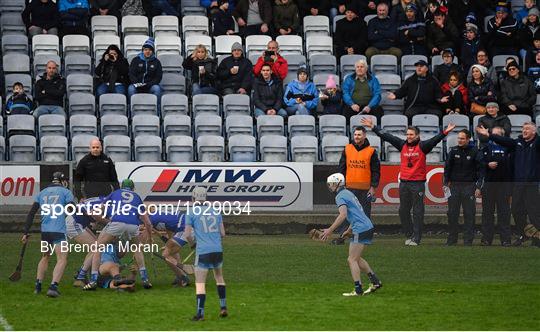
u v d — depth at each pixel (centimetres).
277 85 8006
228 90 8125
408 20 8600
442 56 8275
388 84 8269
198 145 7594
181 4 8931
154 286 5525
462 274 5944
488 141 6994
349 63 8438
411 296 5334
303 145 7631
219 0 8806
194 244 5425
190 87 8350
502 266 6184
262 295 5347
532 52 8500
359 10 8900
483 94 8044
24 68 8244
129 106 8044
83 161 6694
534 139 6869
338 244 6912
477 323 4744
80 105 7888
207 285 5600
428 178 7306
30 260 6253
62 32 8538
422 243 7031
